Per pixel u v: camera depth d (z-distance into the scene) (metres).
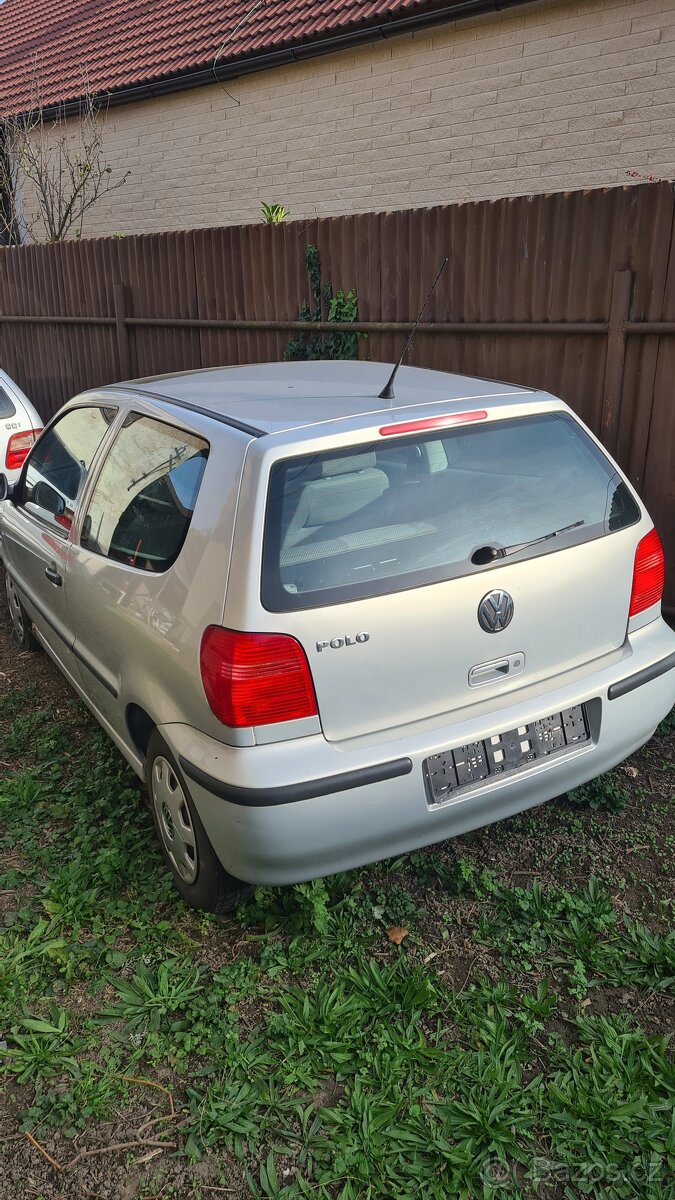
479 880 3.11
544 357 5.16
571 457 2.99
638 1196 2.07
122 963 2.79
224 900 2.90
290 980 2.74
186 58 10.27
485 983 2.67
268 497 2.50
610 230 4.70
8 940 2.90
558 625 2.80
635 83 6.93
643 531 3.05
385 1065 2.40
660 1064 2.37
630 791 3.62
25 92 12.60
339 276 6.16
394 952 2.83
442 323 5.56
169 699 2.78
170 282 7.59
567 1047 2.47
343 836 2.52
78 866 3.20
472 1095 2.31
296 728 2.46
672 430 4.72
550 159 7.58
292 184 9.73
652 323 4.60
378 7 8.38
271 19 9.88
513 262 5.15
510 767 2.72
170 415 3.14
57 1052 2.49
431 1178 2.13
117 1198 2.13
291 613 2.42
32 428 6.94
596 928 2.86
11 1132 2.30
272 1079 2.39
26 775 3.78
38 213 11.95
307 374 3.55
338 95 8.94
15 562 4.87
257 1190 2.13
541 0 7.21
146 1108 2.34
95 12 13.73
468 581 2.61
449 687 2.63
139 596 2.95
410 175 8.63
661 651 3.05
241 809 2.43
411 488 2.66
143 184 11.38
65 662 4.18
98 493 3.56
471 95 7.93
